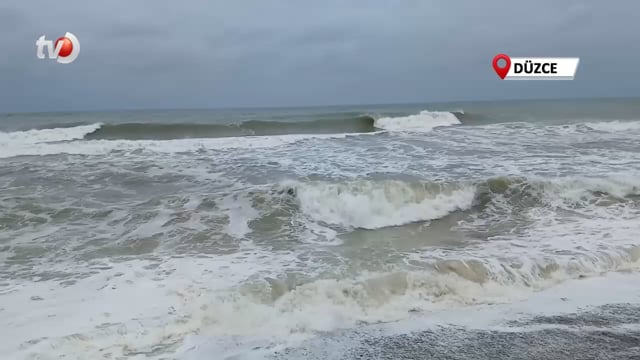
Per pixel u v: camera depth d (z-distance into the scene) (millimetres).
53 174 8867
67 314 3717
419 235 6004
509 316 3797
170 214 6605
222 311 3764
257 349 3281
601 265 4820
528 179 7539
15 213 6531
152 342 3352
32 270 4734
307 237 5914
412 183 7336
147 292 4141
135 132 15727
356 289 4117
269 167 9438
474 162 9672
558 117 20031
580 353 3170
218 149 11781
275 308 3857
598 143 12070
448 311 3924
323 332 3555
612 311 3850
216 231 6047
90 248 5391
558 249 5207
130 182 8305
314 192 7137
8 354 3113
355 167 9305
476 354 3174
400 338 3432
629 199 7195
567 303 4031
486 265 4680
